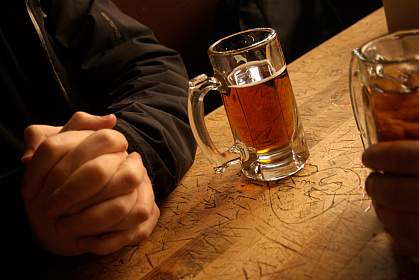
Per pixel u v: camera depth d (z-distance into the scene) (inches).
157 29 45.4
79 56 33.5
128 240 18.2
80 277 17.9
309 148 21.5
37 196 18.2
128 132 22.1
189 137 24.4
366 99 14.9
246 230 17.7
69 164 17.7
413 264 14.1
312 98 25.7
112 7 35.6
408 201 13.2
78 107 32.8
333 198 17.8
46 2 34.7
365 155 14.1
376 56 14.4
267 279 15.2
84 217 17.6
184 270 16.7
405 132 13.8
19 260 18.8
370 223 16.1
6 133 28.2
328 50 31.4
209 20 48.1
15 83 31.1
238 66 19.6
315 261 15.3
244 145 20.2
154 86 28.4
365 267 14.5
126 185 17.8
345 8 50.6
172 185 21.7
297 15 45.1
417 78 13.3
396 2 23.6
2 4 30.2
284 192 19.1
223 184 21.1
